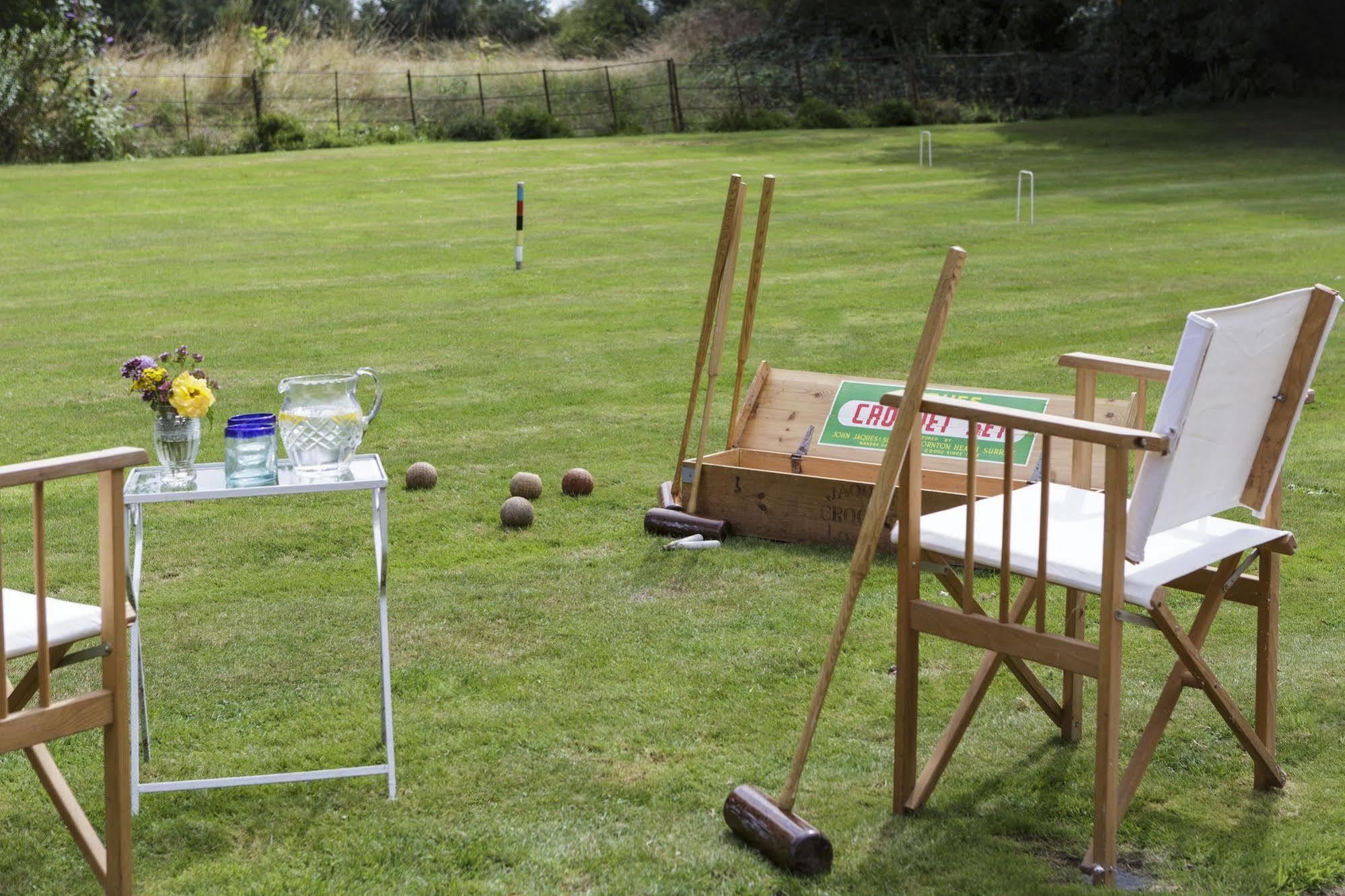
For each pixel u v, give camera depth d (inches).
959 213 634.8
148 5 1492.4
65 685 152.4
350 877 111.3
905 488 118.3
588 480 229.3
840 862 113.0
